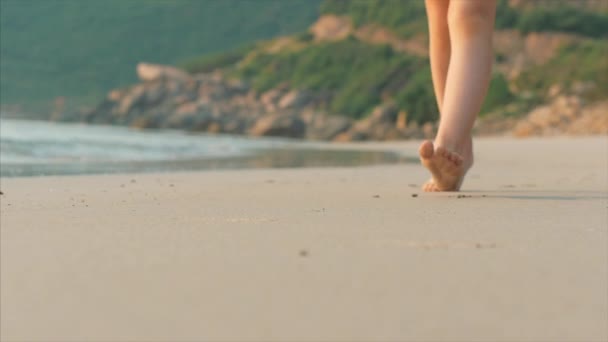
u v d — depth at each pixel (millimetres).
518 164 12391
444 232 3471
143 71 91188
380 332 1892
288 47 96062
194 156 15016
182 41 126562
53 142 15320
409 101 62375
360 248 2953
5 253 2812
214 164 12375
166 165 11664
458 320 1986
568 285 2371
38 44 108812
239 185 7445
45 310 2047
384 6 91000
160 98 77812
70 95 99188
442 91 6996
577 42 75812
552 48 80125
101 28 119875
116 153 14297
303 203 5211
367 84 76438
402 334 1882
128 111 77375
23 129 21969
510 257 2805
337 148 25953
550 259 2793
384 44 83875
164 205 4996
